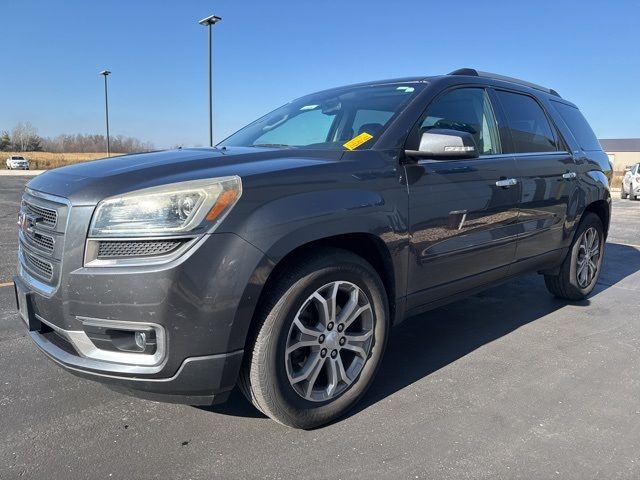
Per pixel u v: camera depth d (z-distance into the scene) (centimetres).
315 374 260
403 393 306
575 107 521
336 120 345
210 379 228
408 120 314
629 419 277
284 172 246
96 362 229
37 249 252
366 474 229
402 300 301
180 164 253
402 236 288
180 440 254
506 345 383
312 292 252
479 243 342
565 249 453
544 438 258
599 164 497
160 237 217
